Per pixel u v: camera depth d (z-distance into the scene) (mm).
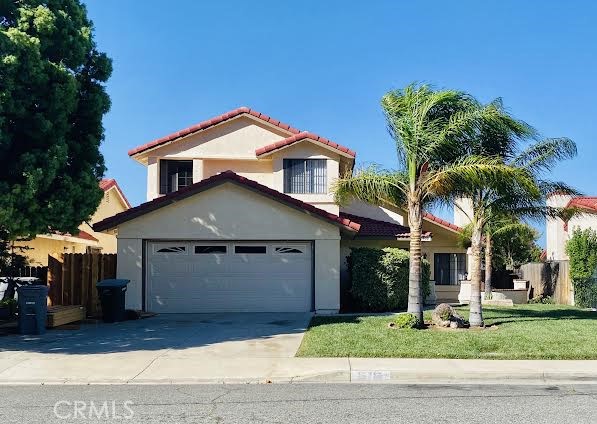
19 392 8484
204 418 6926
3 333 13438
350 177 14570
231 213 17438
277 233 17422
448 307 14266
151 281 17469
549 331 13242
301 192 20641
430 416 7020
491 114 13297
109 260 17500
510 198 14281
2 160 12992
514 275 27953
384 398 8008
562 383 9156
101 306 16328
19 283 16141
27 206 12969
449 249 23406
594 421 6828
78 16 14352
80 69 14547
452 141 13547
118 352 11258
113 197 31781
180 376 9398
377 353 10773
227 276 17578
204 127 22016
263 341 12344
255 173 22391
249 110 22203
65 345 12008
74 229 14398
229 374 9531
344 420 6828
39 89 13055
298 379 9312
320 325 14211
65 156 13344
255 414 7113
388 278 17766
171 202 17250
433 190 13891
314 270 17438
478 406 7539
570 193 15156
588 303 20953
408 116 13633
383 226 21781
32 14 13203
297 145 20703
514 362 10266
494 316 16812
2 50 12203
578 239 21547
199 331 13773
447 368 9719
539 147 14367
